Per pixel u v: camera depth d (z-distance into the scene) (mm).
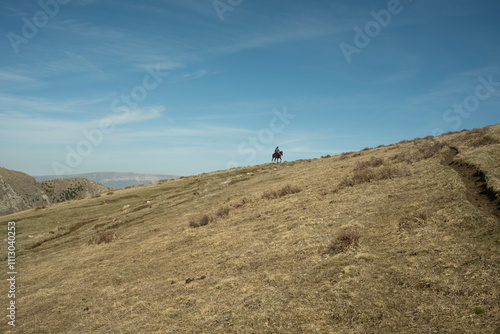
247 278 10680
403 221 11312
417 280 7668
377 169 21984
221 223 20406
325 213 15836
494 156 17062
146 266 15094
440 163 19484
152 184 56406
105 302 11836
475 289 6711
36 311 12328
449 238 9234
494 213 10164
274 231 15445
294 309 7973
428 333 5883
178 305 10070
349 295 7867
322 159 48469
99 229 28250
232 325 7984
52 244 25969
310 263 10461
